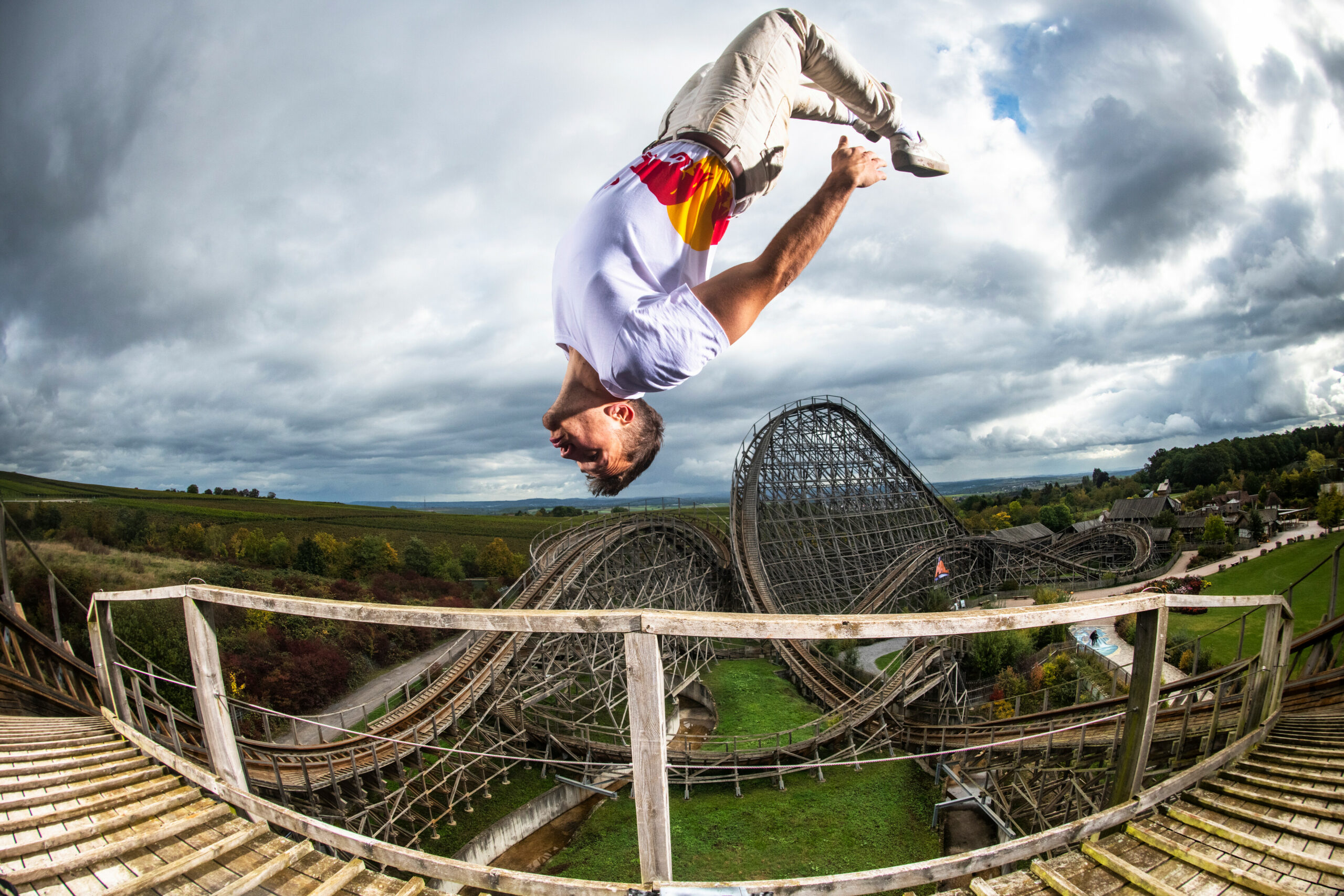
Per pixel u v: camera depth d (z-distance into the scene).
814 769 21.64
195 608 3.51
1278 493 75.25
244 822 3.37
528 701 22.48
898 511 46.25
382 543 54.03
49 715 8.38
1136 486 103.56
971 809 18.23
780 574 38.00
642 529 34.97
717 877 16.41
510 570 58.50
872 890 2.52
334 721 27.86
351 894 2.69
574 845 18.70
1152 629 2.92
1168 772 9.53
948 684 27.50
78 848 3.13
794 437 43.50
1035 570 51.97
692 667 33.34
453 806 18.50
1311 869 2.77
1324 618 11.47
